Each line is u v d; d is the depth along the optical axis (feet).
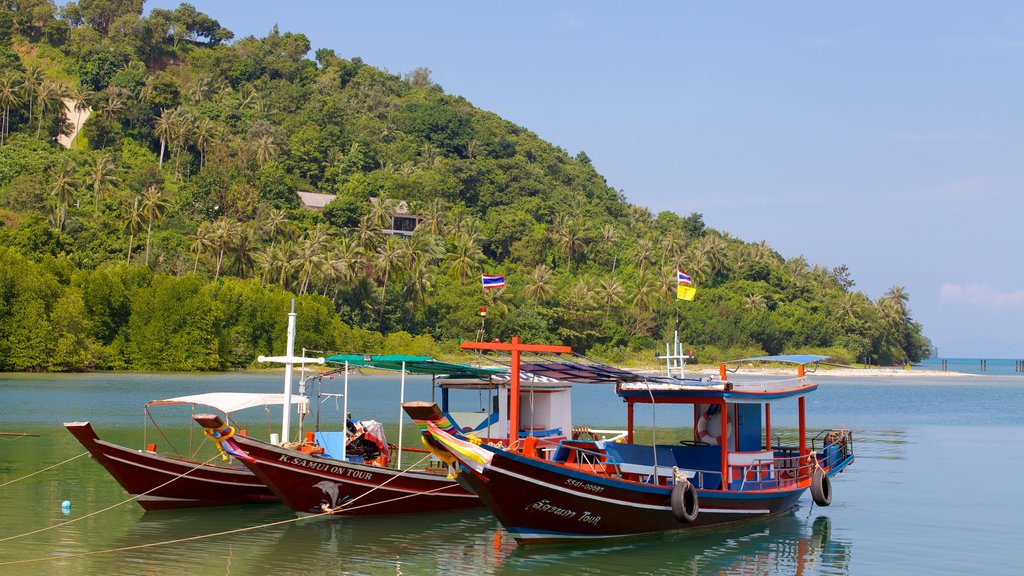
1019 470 139.44
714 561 78.84
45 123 624.59
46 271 356.38
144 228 451.12
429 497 95.66
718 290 600.80
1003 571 77.46
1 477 115.24
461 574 73.10
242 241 456.04
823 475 98.99
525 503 75.87
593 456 86.63
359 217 579.48
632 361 504.84
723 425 87.92
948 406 298.76
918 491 118.83
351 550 80.33
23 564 74.13
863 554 82.74
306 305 402.11
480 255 536.83
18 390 267.18
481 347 81.51
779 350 572.92
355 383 372.17
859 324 619.26
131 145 637.71
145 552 78.48
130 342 366.63
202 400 94.43
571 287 552.00
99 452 88.12
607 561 77.82
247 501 99.35
